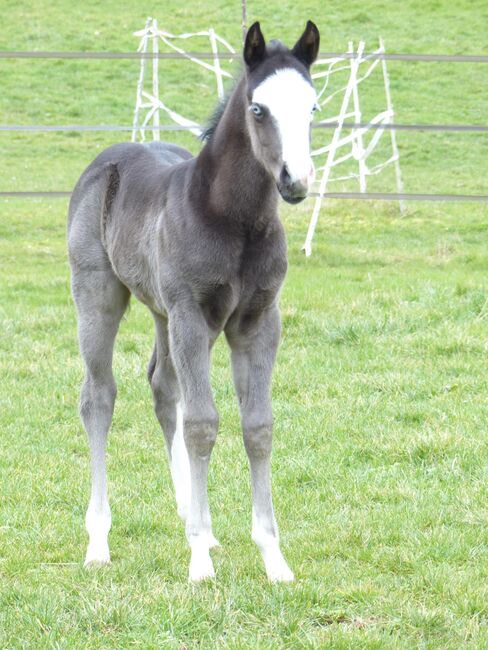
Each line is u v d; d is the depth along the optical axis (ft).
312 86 19.02
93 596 19.60
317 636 17.89
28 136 91.91
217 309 20.24
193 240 19.85
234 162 19.60
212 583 19.83
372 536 22.65
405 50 111.45
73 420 31.96
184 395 20.20
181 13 123.95
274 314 20.63
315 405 31.91
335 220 65.16
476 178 79.36
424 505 24.41
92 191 24.35
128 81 106.32
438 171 82.07
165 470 27.89
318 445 29.01
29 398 33.40
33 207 70.08
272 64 19.22
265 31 116.26
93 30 118.11
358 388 33.24
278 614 18.69
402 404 31.63
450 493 25.17
